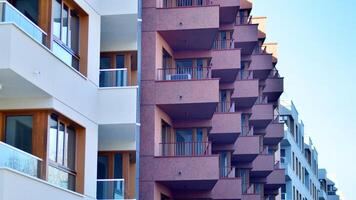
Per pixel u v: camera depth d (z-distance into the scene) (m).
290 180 82.44
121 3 29.22
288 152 84.19
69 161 25.97
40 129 23.38
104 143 31.53
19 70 20.67
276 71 71.81
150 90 38.25
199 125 41.84
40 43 22.31
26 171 21.83
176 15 39.75
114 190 28.78
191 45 42.31
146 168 37.41
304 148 101.12
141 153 37.50
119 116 28.05
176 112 40.09
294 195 85.31
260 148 62.06
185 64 43.25
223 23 52.16
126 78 29.94
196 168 37.81
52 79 23.39
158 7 39.84
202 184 39.16
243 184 57.12
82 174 26.23
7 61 20.06
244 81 55.16
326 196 131.62
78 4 26.64
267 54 63.53
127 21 29.73
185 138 42.00
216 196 45.00
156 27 39.38
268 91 67.38
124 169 31.53
